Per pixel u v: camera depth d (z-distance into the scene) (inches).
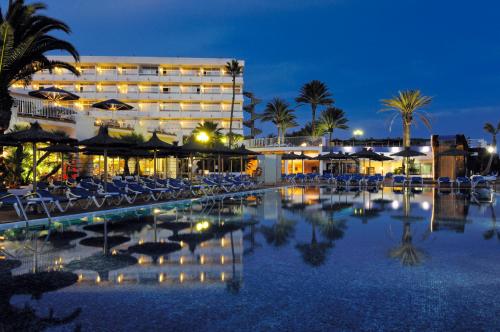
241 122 2373.3
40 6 605.0
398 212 504.4
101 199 635.5
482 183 1234.6
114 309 164.1
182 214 482.0
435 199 709.3
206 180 856.3
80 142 523.8
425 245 293.4
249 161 1879.9
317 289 189.6
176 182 763.4
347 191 946.1
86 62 2230.6
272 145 1910.7
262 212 503.5
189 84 2329.0
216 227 377.7
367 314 158.7
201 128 1819.6
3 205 527.8
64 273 216.2
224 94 2340.1
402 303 171.0
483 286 194.5
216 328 145.4
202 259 247.6
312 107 2226.9
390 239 316.5
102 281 201.6
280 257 254.1
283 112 2361.0
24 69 650.2
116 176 1067.3
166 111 2309.3
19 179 675.4
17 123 812.0
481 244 297.3
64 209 496.4
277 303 170.9
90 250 273.1
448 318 154.8
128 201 579.5
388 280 204.1
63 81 2217.0
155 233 342.3
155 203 591.2
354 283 199.0
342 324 149.2
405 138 1695.4
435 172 1330.0
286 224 397.4
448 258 252.4
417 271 221.5
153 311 161.8
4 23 543.5
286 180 1409.9
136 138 1151.0
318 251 271.9
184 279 205.5
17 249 276.1
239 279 205.8
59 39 641.6
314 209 541.6
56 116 949.2
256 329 144.6
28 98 885.8
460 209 540.7
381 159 1254.9
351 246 288.8
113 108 1045.2
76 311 162.1
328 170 1845.5
